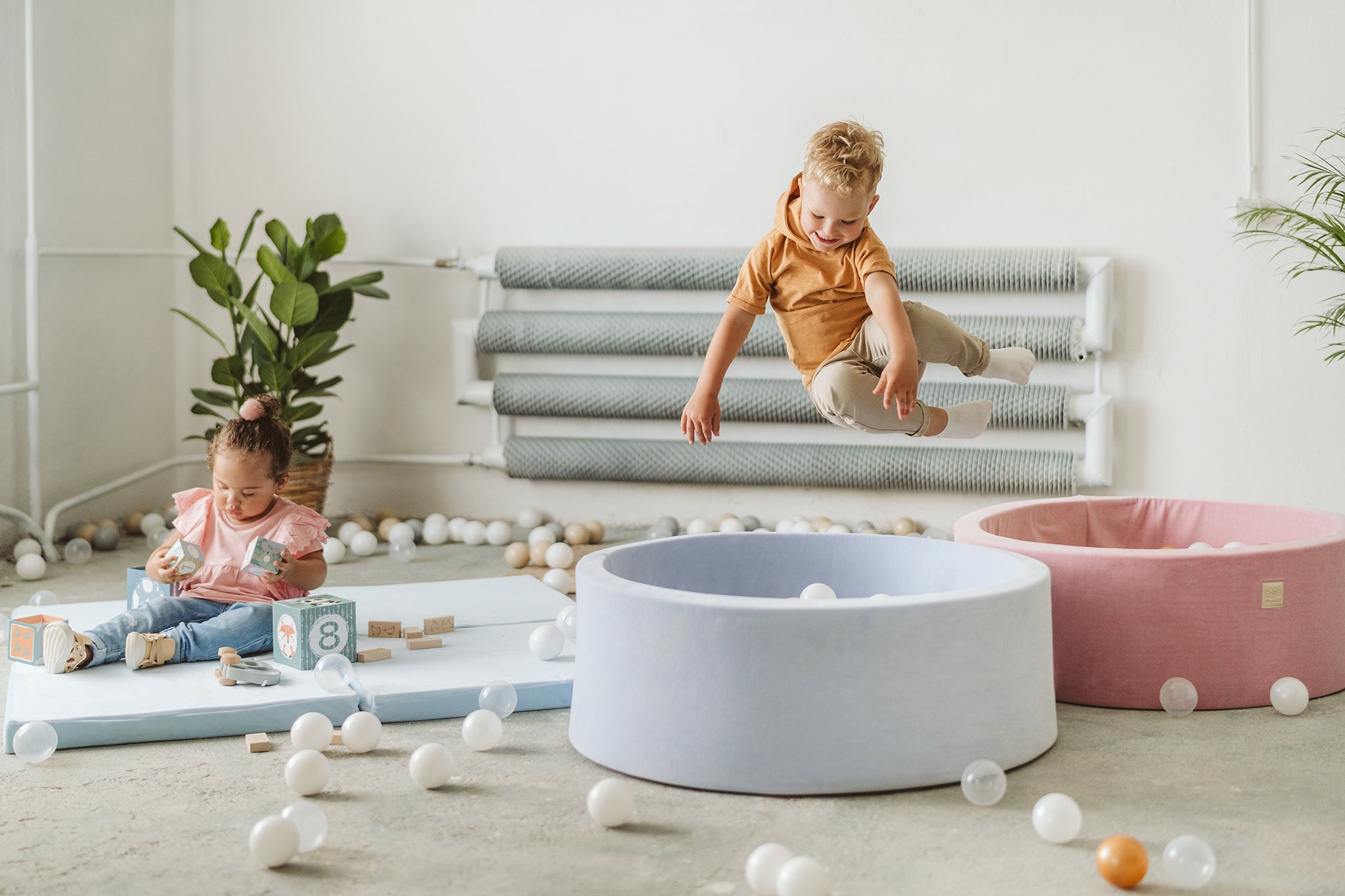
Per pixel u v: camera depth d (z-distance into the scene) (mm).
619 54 4594
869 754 1845
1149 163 4199
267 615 2553
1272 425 4168
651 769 1910
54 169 4281
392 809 1800
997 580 2264
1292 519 2846
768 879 1487
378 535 4523
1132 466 4289
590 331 4512
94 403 4496
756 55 4488
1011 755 1957
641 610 1924
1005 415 4234
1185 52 4148
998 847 1654
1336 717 2279
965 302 4348
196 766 1983
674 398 4453
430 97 4738
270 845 1565
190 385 4961
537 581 3301
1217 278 4176
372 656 2469
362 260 4660
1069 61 4242
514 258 4559
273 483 2654
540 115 4672
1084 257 4180
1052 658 2115
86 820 1753
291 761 1844
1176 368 4230
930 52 4340
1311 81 4062
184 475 4980
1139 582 2330
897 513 4453
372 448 4879
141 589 2783
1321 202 4062
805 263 2320
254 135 4852
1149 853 1626
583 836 1697
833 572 2559
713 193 4559
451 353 4785
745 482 4469
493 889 1528
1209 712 2322
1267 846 1653
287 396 4273
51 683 2295
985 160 4324
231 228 4883
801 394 4363
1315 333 4105
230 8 4828
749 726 1849
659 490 4652
